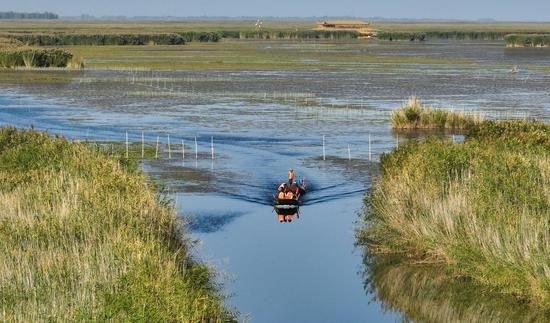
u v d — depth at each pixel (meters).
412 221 51.84
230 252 52.00
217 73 176.38
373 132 97.69
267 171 75.62
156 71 180.00
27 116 107.94
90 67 189.50
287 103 124.31
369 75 172.88
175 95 133.75
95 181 52.34
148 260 39.50
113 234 43.59
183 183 70.19
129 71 179.00
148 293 35.22
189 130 97.88
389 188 55.44
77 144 66.25
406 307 44.50
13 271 38.09
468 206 48.97
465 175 53.62
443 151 58.06
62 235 43.28
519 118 103.69
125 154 76.38
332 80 161.25
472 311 43.75
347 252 53.00
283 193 62.62
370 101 126.62
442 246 48.72
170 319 34.59
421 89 143.88
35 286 37.06
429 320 43.03
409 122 100.50
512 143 63.84
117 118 107.12
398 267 49.81
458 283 46.47
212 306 38.72
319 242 54.88
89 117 107.62
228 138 92.75
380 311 43.91
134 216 46.78
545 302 42.31
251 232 56.75
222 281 46.59
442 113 101.62
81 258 39.94
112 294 35.34
